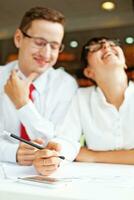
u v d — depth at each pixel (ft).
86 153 3.29
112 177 2.13
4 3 8.11
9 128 3.40
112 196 1.55
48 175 2.20
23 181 1.86
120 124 3.28
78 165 2.84
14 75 3.34
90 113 3.40
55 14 3.38
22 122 3.21
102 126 3.33
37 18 3.33
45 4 7.95
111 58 3.23
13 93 3.22
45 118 3.44
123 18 8.48
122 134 3.29
